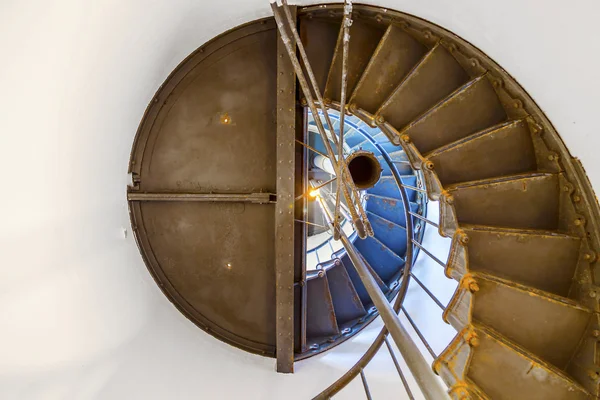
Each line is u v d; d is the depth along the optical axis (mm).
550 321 2842
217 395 3842
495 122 3420
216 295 4398
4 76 2318
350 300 5273
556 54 2789
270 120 4188
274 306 4430
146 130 4023
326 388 4129
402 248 5535
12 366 2492
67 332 2928
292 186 4047
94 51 2912
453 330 4090
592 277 2873
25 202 2607
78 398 2881
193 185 4176
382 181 5645
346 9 2072
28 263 2646
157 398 3438
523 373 2707
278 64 3938
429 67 3543
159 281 4234
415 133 3455
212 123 4156
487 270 3021
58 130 2818
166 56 3768
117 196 3762
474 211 3172
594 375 2693
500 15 3035
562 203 3053
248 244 4336
